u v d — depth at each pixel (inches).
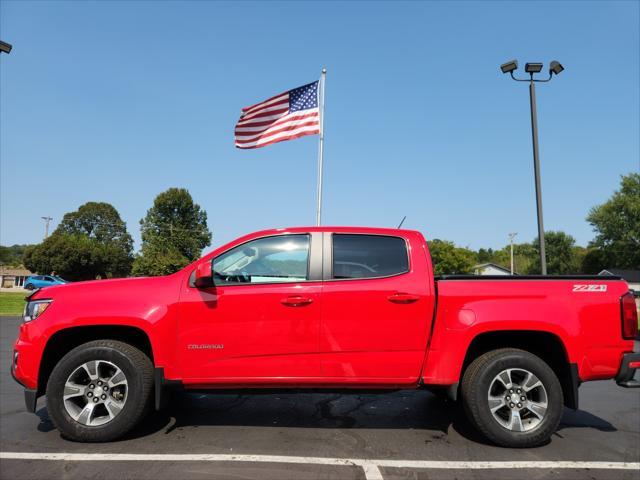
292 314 167.3
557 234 3058.6
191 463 147.8
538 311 166.9
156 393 165.0
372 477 139.2
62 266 2605.8
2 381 270.7
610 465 151.1
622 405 236.1
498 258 4099.4
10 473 139.4
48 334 165.6
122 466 145.1
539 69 512.4
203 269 165.8
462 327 166.7
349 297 168.4
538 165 519.8
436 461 152.2
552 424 163.8
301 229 181.8
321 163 449.7
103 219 3833.7
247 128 464.8
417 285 170.2
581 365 165.9
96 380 165.9
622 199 2114.9
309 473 141.2
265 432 178.5
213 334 166.4
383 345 167.5
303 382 167.3
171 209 2674.7
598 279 173.0
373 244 178.7
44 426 185.3
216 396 233.6
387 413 206.8
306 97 449.4
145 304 167.2
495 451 162.1
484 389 165.2
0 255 4215.1
